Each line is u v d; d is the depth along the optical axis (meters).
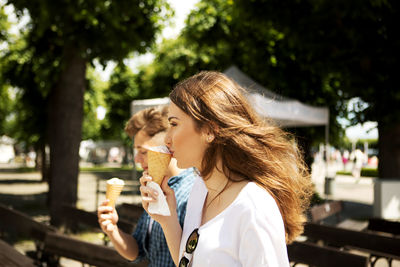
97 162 45.31
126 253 1.64
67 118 7.91
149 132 1.66
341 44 7.83
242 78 6.83
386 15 7.19
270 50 11.28
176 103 1.09
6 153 50.03
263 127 1.12
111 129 32.72
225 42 15.52
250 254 0.92
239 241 0.96
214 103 1.07
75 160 7.96
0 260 3.09
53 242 2.99
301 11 8.12
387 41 7.53
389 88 7.96
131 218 5.71
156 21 8.88
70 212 5.13
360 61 8.08
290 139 1.27
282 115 7.38
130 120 1.75
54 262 3.87
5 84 13.34
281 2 8.23
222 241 0.97
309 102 11.39
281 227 0.94
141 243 1.70
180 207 1.50
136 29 8.78
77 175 8.00
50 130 11.34
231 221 0.98
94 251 2.67
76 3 6.84
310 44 8.08
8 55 12.42
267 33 10.84
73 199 7.84
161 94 21.52
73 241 2.83
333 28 7.72
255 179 1.03
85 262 2.72
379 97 8.16
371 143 30.56
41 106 13.84
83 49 7.74
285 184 1.05
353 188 17.20
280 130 1.17
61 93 7.99
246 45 11.83
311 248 2.80
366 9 6.91
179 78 19.64
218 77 1.14
